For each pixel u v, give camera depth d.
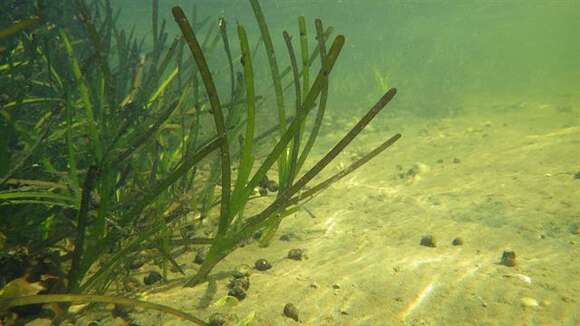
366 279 0.36
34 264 0.34
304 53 0.33
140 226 0.40
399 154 0.87
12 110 0.40
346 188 0.64
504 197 0.56
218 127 0.27
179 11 0.22
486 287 0.34
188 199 0.46
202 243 0.37
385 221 0.50
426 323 0.30
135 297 0.34
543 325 0.29
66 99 0.35
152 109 0.50
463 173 0.69
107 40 0.58
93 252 0.30
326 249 0.43
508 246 0.42
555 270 0.36
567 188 0.57
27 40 0.49
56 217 0.40
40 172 0.41
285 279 0.37
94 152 0.34
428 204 0.55
